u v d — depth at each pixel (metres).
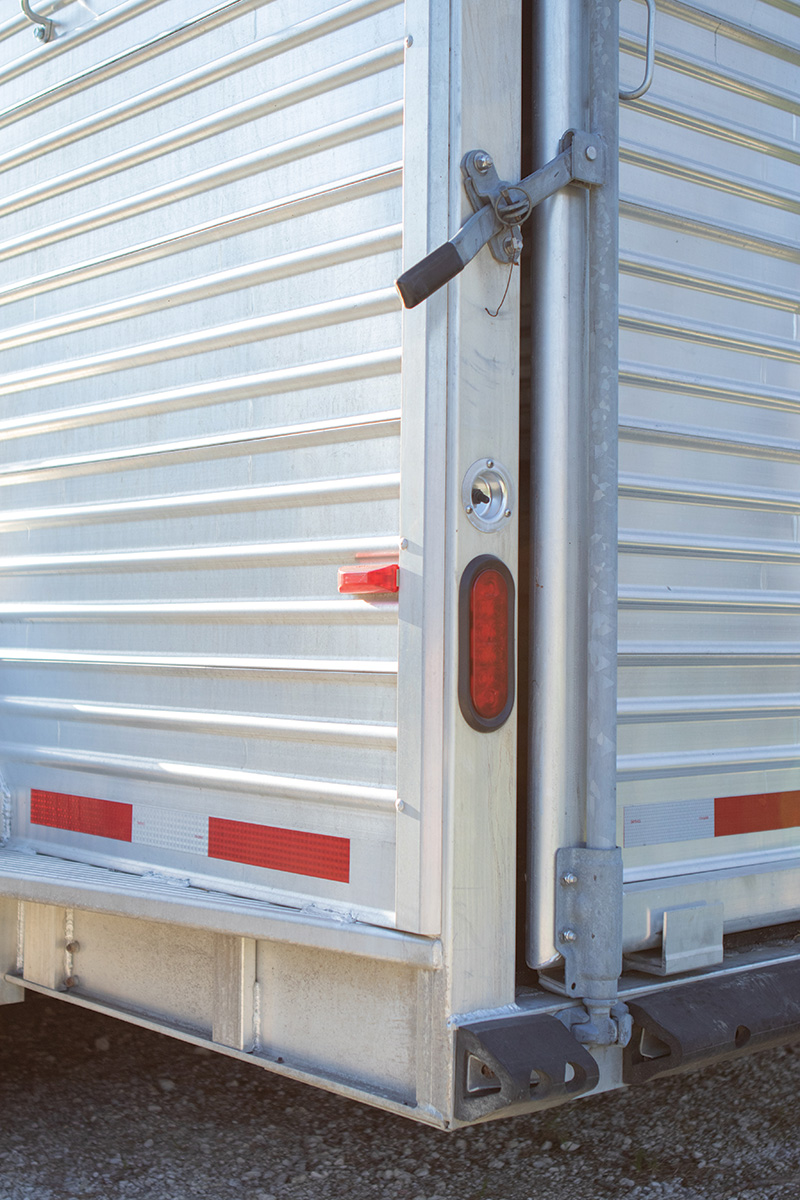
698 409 2.51
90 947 2.71
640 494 2.39
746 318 2.62
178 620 2.51
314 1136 2.96
